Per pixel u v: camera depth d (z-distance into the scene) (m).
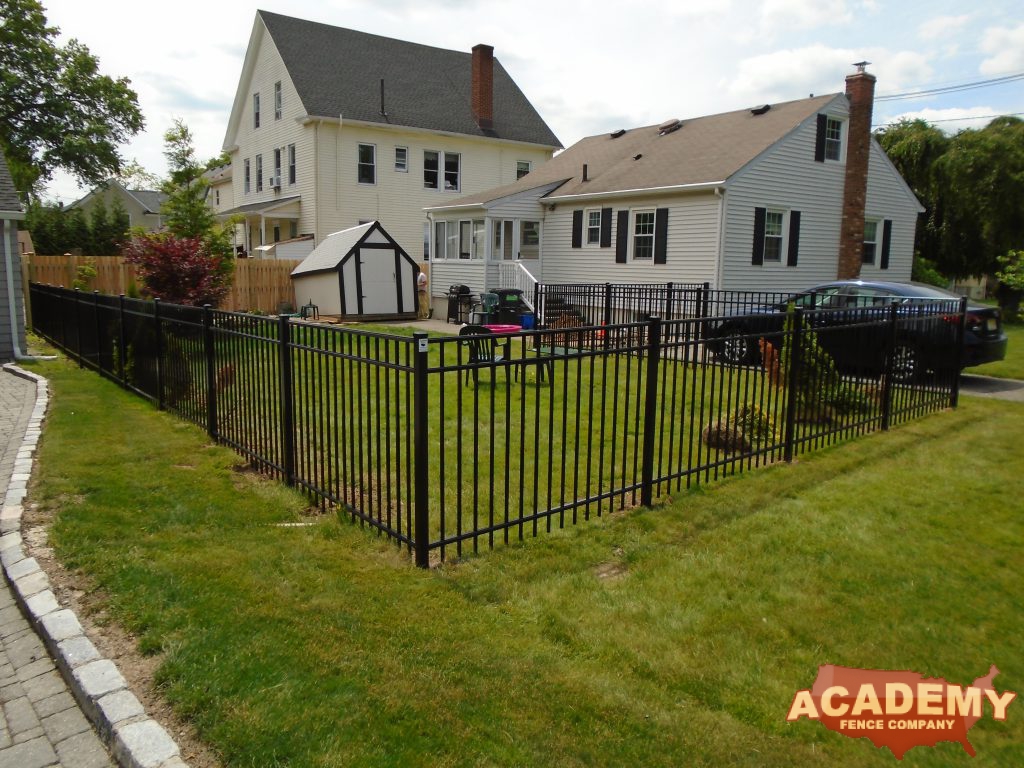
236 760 2.40
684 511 4.94
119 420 7.41
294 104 26.84
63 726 2.76
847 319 7.24
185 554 3.98
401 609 3.43
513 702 2.75
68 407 7.97
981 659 3.20
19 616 3.55
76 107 33.94
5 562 3.92
